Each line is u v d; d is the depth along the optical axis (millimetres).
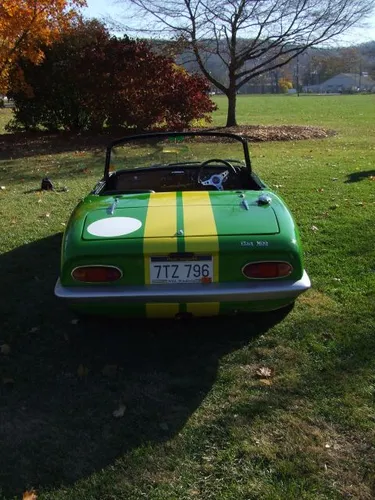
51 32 16500
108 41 17547
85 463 2547
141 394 3084
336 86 137750
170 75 17734
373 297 4184
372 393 2965
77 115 18828
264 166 10914
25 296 4500
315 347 3477
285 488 2324
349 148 14102
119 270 3176
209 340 3664
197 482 2398
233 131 18156
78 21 17531
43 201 8102
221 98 73062
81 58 17344
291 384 3094
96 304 3213
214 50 19672
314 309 4035
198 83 18141
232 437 2674
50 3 15742
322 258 5090
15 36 15953
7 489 2400
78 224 3488
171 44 19234
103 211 3621
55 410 2961
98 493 2363
